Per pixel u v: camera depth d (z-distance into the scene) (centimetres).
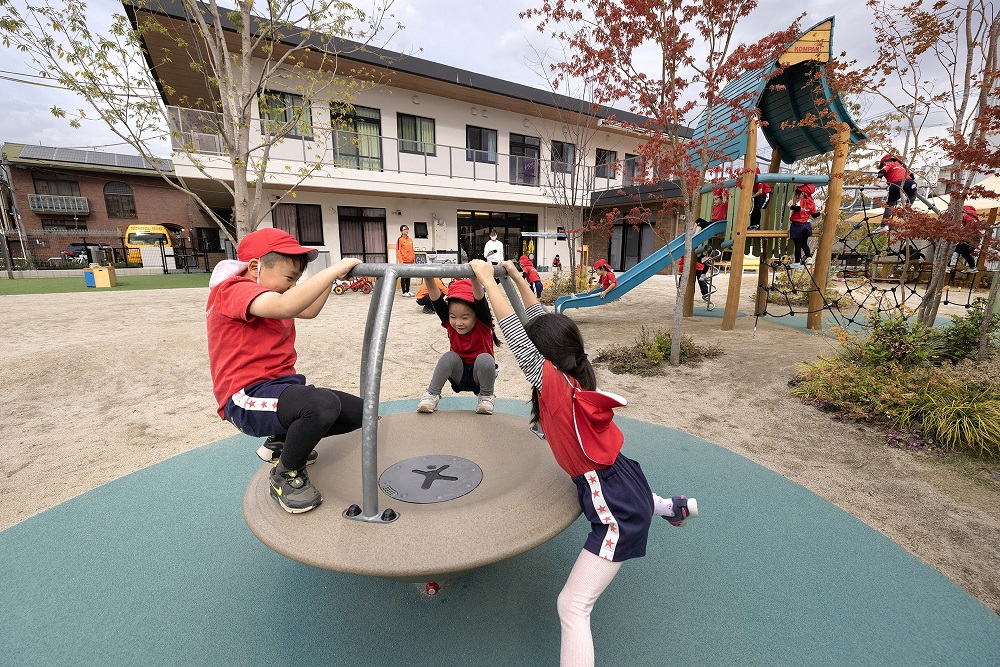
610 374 565
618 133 1959
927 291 580
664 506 175
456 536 146
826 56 659
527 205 2023
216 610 187
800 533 237
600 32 553
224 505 267
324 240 1616
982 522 258
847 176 711
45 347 646
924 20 498
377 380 150
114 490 284
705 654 165
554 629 177
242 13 650
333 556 137
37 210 2522
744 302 1130
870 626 177
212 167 1252
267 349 170
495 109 1825
